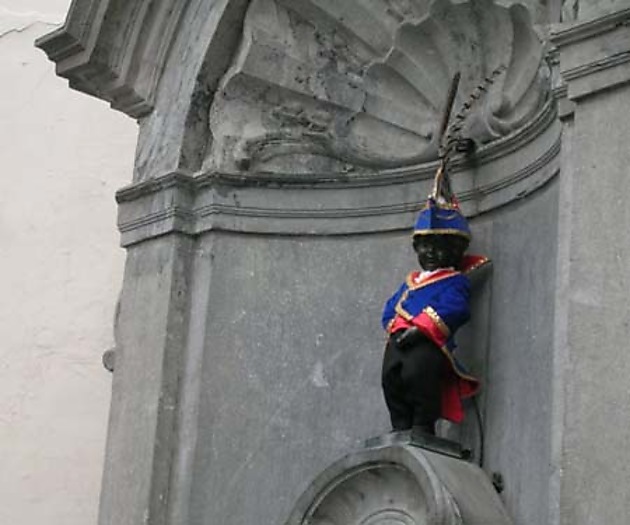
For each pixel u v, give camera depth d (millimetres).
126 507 8133
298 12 8430
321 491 7242
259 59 8398
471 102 7766
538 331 7082
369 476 7137
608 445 5867
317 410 8086
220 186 8484
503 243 7551
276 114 8484
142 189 8648
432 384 7238
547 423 6824
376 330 8062
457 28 7898
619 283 6039
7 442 10555
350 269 8250
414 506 6984
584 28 6367
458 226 7457
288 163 8469
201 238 8508
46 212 10953
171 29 8594
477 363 7496
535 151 7324
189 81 8523
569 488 5945
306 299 8297
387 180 8227
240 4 8352
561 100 6605
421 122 8133
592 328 6074
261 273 8398
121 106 8875
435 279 7371
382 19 8195
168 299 8359
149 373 8305
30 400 10609
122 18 8516
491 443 7281
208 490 8078
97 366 10586
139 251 8656
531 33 7402
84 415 10516
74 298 10742
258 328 8320
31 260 10875
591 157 6293
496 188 7645
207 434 8172
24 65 11250
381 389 7930
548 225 7160
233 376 8258
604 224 6168
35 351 10695
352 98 8336
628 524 5711
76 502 10352
